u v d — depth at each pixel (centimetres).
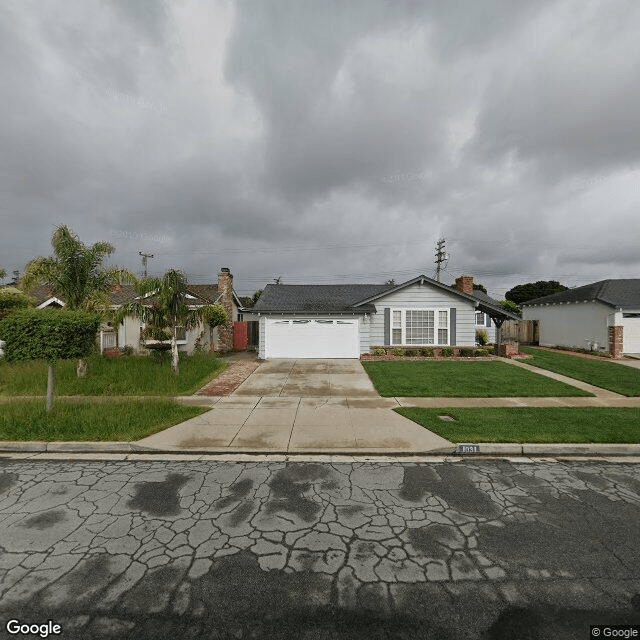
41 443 525
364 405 761
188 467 464
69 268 1059
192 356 1403
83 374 991
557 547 298
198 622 225
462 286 2253
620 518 344
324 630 220
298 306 1691
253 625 223
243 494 389
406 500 378
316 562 278
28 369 1021
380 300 1652
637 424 616
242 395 857
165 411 681
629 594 247
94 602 239
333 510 356
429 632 219
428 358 1509
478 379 1038
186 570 269
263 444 537
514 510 358
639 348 1670
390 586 254
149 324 1170
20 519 337
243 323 2256
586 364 1339
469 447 516
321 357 1591
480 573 267
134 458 496
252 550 292
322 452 512
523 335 2409
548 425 611
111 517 342
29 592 247
